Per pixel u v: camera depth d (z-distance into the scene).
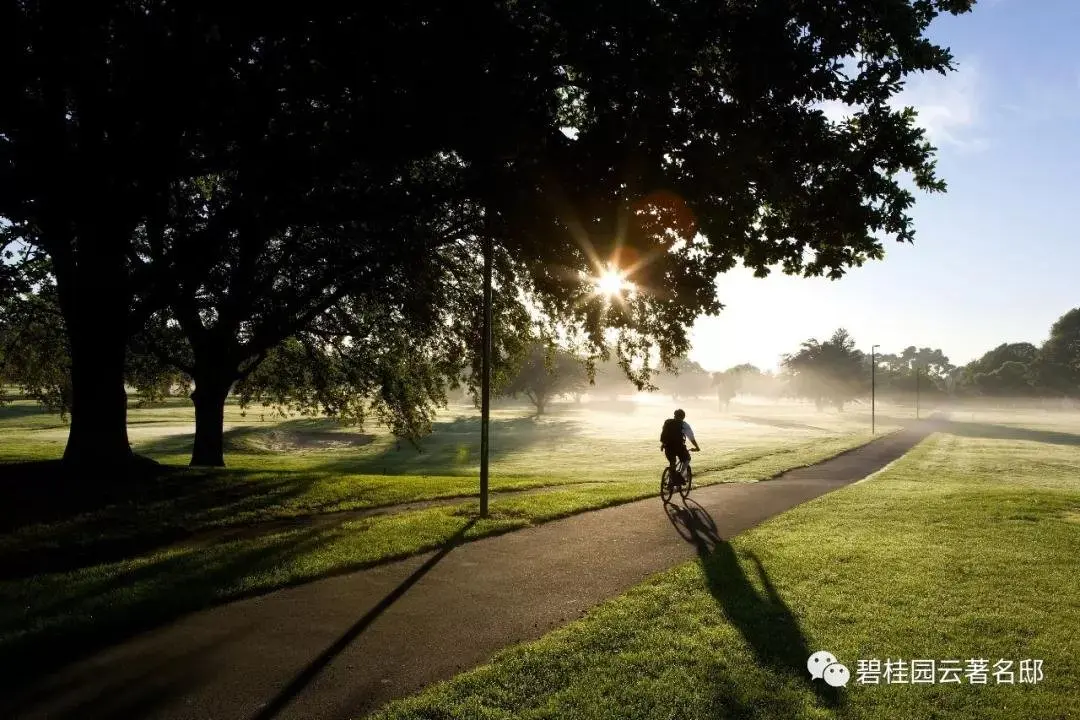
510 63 8.89
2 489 11.44
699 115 9.55
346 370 22.11
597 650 5.27
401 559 8.41
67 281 13.36
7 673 4.88
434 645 5.54
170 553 8.29
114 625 5.77
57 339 20.36
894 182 9.73
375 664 5.14
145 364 21.86
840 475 20.56
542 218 10.51
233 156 9.68
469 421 66.56
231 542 8.97
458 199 11.54
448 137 9.34
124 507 10.86
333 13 8.20
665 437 13.75
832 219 10.30
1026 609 6.25
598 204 9.97
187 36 7.97
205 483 13.28
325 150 9.48
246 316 16.80
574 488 15.83
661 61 8.36
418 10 8.61
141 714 4.31
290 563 7.83
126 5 8.31
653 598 6.63
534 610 6.45
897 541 9.17
